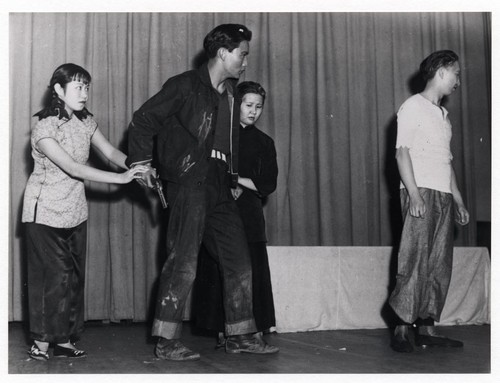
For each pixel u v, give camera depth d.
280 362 2.48
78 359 2.56
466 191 4.65
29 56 3.79
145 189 3.85
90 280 3.79
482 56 4.75
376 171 4.47
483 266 3.78
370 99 4.49
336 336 3.23
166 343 2.53
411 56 4.61
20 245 3.67
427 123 2.84
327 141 4.35
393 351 2.76
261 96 2.87
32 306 2.52
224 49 2.53
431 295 2.90
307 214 4.29
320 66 4.36
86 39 3.88
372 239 4.44
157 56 3.97
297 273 3.40
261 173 2.86
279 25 4.30
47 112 2.57
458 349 2.83
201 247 2.87
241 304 2.63
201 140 2.49
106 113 3.89
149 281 3.84
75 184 2.58
